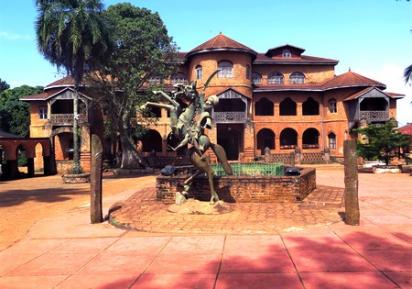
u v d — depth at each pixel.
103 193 16.77
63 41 23.73
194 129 10.48
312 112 44.91
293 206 10.85
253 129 38.88
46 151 31.12
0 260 6.83
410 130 32.62
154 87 30.00
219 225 8.52
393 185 17.08
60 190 19.14
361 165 30.83
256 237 7.56
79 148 31.19
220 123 38.56
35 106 40.25
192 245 7.14
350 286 4.95
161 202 12.02
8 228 9.88
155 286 5.19
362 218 9.34
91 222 9.75
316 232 7.88
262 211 10.11
